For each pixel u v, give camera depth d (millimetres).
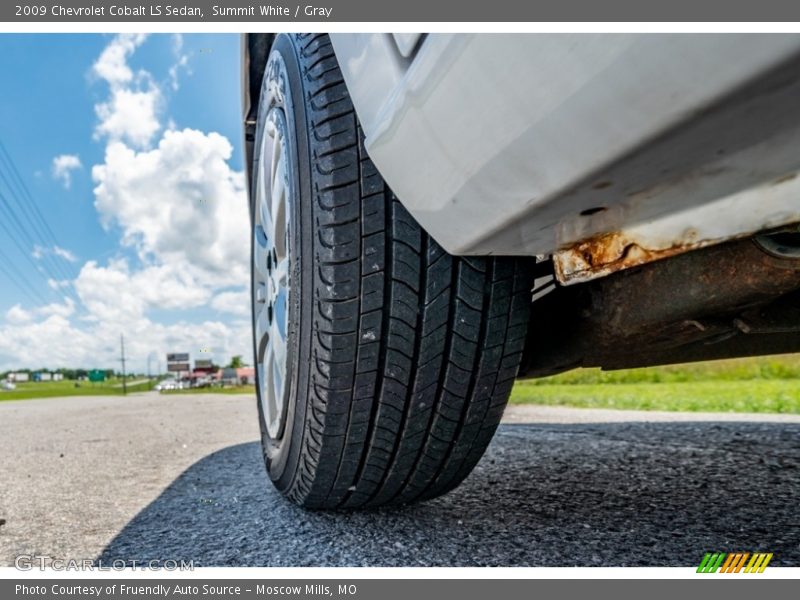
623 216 647
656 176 561
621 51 481
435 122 691
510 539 1215
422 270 1053
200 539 1296
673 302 863
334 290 1049
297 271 1174
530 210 648
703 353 1316
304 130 1149
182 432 3744
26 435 3979
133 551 1234
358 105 856
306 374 1149
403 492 1338
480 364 1113
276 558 1154
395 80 757
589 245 723
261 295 1790
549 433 2686
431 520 1356
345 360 1076
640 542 1177
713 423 2816
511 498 1527
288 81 1270
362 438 1168
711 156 521
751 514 1332
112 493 1821
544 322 1236
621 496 1519
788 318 913
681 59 454
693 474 1734
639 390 5969
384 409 1130
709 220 594
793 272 736
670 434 2494
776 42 411
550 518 1349
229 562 1146
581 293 1094
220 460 2391
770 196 547
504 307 1088
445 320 1072
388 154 800
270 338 1597
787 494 1480
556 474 1802
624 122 503
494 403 1174
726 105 452
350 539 1246
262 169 1699
